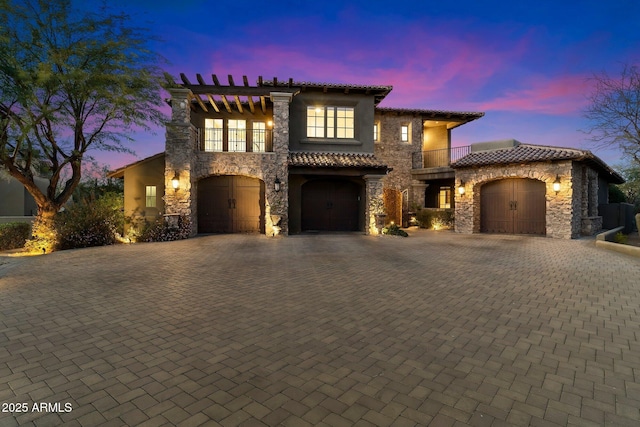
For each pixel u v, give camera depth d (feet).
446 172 67.51
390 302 19.57
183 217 49.44
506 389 10.61
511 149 57.93
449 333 15.06
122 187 76.13
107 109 43.62
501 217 57.72
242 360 12.53
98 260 32.50
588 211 58.23
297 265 30.22
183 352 13.19
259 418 9.14
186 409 9.52
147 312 17.87
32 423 8.85
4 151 38.14
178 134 49.03
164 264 30.58
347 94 59.93
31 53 37.50
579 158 48.16
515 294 21.13
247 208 56.29
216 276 26.00
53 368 11.86
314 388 10.65
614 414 9.38
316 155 57.31
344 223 61.41
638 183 83.61
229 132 59.41
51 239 39.32
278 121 52.49
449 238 50.60
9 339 14.35
